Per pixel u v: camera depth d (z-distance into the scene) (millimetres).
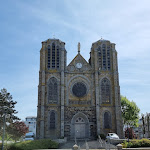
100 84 59031
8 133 46875
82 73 59750
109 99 58375
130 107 71688
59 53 60656
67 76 59156
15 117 46312
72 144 45906
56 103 56844
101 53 61594
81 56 61281
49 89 57656
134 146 37531
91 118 56594
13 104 46719
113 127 56031
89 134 55219
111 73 60125
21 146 40188
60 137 52594
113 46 62219
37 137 53469
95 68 59625
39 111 55469
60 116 55688
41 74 58375
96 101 56844
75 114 56375
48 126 54938
